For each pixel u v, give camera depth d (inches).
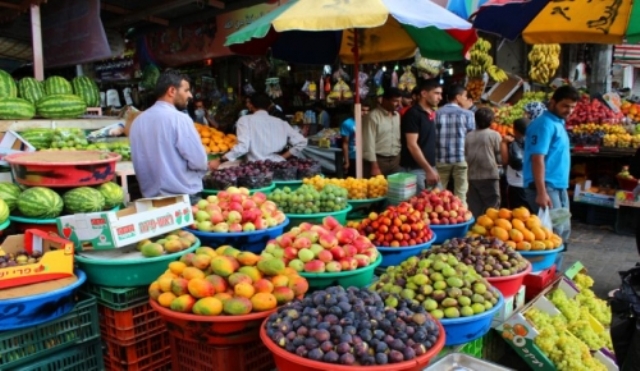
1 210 123.2
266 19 165.2
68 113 190.9
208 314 94.9
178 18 244.7
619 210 307.4
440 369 95.1
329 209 167.9
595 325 150.3
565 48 454.3
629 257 259.3
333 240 117.8
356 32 214.7
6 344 98.8
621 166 338.0
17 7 210.5
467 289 109.3
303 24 147.7
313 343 83.1
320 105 392.2
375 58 259.9
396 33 244.7
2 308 96.0
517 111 368.8
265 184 192.7
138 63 298.7
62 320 107.1
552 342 127.3
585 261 252.5
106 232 111.9
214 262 102.4
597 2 195.6
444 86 413.7
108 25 254.7
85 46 216.8
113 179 154.3
